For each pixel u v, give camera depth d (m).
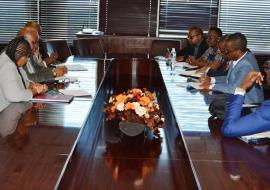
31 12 6.46
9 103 2.67
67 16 6.46
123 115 2.51
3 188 1.43
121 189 1.94
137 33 6.46
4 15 6.46
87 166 2.14
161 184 2.01
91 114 2.66
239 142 2.05
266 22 6.45
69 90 3.12
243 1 6.40
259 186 1.56
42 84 3.17
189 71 4.48
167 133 2.67
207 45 5.33
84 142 2.32
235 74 3.28
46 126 2.18
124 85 5.30
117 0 6.41
